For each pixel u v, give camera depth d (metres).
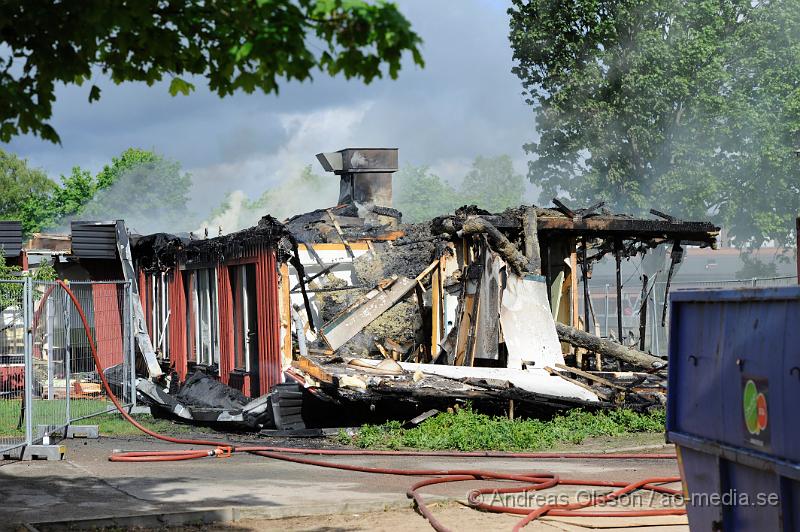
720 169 36.59
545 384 16.11
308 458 12.88
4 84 6.16
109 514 8.65
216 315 20.92
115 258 25.69
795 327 5.56
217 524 8.66
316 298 21.73
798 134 36.25
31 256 27.78
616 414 15.60
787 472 5.54
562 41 38.75
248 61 5.82
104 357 20.66
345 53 5.50
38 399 16.36
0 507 9.11
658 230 20.69
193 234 25.30
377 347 20.03
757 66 36.50
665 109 36.31
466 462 12.45
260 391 17.81
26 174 80.06
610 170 37.78
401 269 21.67
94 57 6.38
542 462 12.45
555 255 21.11
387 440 14.36
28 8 5.93
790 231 37.28
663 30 37.50
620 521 8.56
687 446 6.96
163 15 6.21
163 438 14.86
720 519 6.48
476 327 17.84
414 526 8.41
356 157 28.94
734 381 6.32
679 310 7.25
